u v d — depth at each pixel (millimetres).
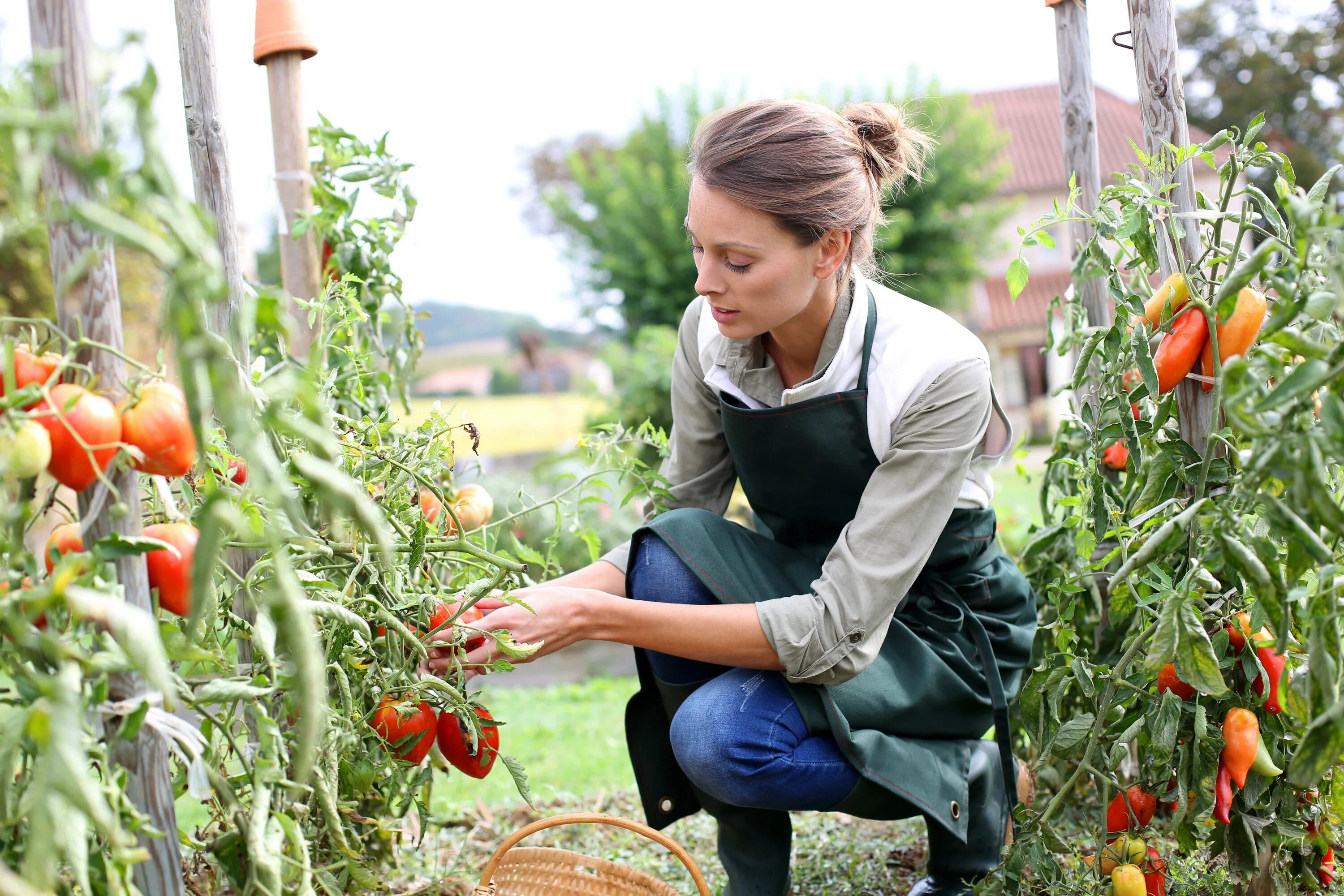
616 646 5520
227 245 1646
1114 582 1524
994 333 20875
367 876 1367
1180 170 1669
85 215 869
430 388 29500
